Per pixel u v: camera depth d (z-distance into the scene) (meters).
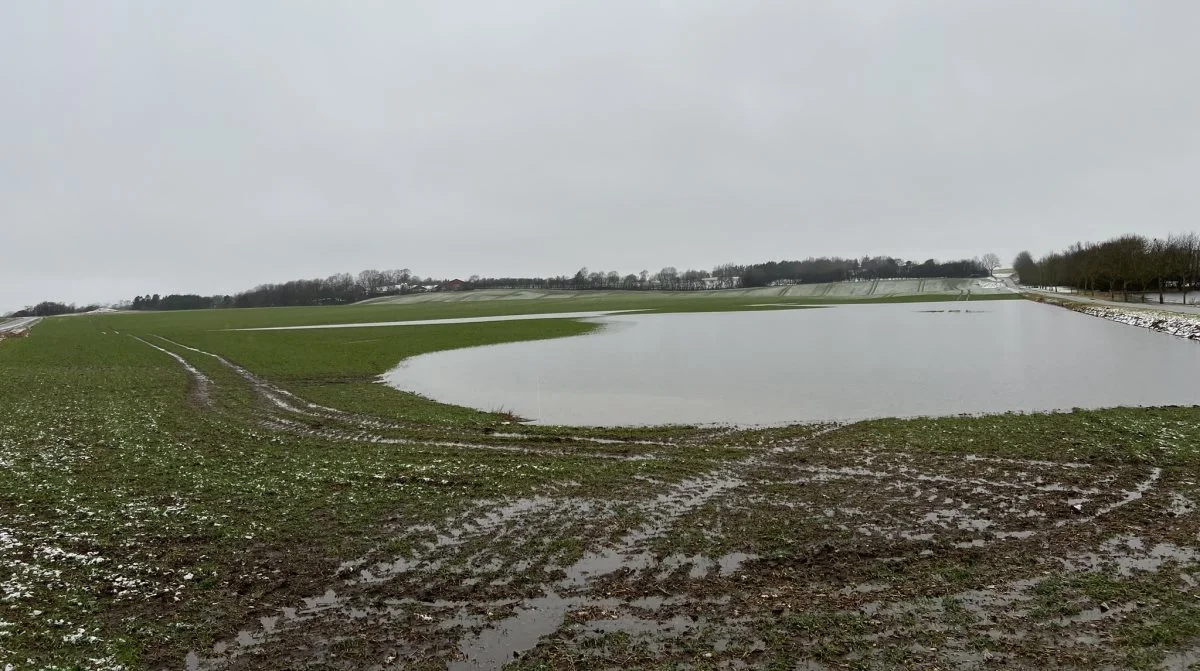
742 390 31.44
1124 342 47.44
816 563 11.70
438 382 36.25
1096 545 12.13
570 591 10.86
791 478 16.88
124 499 15.84
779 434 21.92
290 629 9.89
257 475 17.91
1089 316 75.81
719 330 69.56
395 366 43.91
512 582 11.23
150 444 21.75
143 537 13.45
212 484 17.05
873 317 86.69
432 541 13.14
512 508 15.00
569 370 40.19
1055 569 11.17
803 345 51.75
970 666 8.48
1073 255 131.38
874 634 9.30
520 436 22.59
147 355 53.66
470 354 50.66
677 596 10.59
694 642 9.19
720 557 12.07
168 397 31.80
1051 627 9.34
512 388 33.69
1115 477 16.17
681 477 17.19
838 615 9.81
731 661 8.74
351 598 10.83
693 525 13.65
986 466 17.44
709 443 21.03
